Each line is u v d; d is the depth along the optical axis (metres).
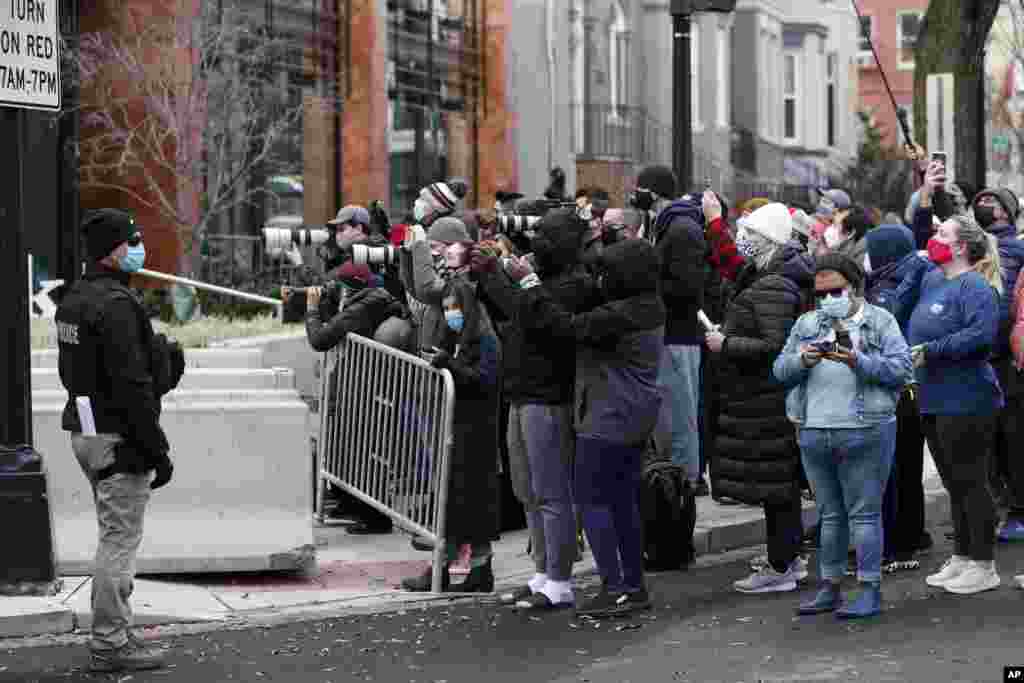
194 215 23.94
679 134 16.09
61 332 9.66
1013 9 39.12
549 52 34.34
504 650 10.04
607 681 9.16
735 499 11.59
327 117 28.19
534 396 11.11
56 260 23.34
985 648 9.62
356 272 13.65
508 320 11.49
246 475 12.26
